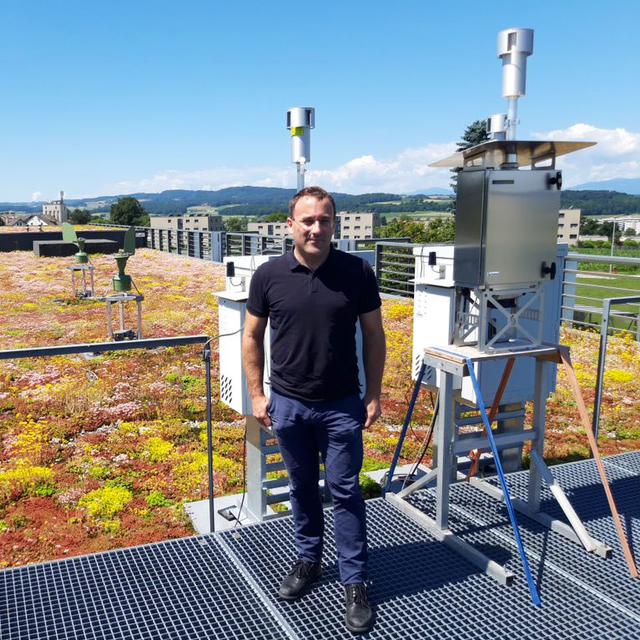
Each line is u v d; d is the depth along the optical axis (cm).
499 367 413
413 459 538
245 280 379
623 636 246
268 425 274
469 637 245
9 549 396
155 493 474
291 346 255
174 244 2667
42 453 546
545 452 547
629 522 346
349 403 258
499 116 421
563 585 282
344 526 259
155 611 261
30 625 251
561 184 310
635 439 588
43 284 1697
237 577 288
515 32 333
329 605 267
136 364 866
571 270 768
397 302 1284
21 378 791
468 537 329
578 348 910
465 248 312
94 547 401
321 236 241
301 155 411
